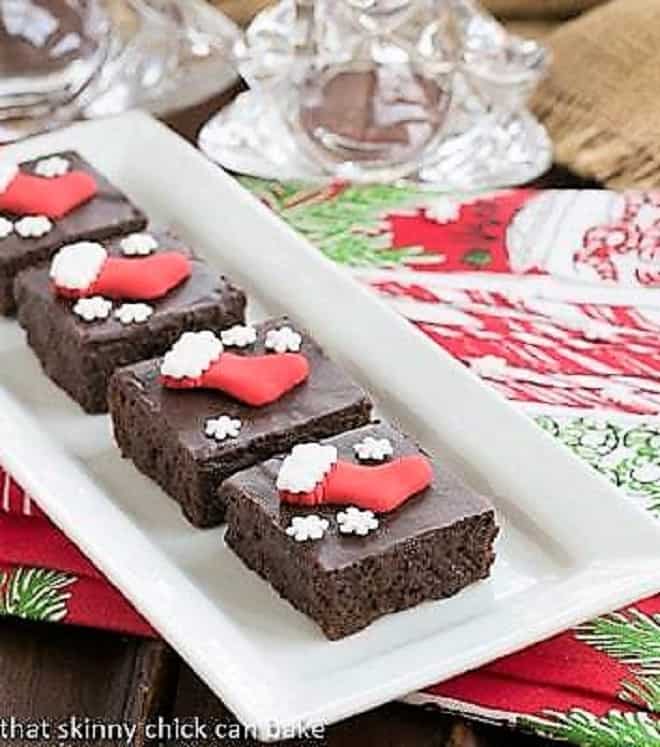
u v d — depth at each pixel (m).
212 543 0.57
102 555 0.56
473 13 0.74
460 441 0.59
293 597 0.55
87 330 0.61
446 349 0.64
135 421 0.59
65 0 0.73
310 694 0.52
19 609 0.56
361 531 0.54
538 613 0.54
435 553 0.55
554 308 0.66
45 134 0.70
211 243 0.67
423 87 0.71
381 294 0.66
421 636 0.55
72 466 0.59
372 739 0.53
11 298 0.65
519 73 0.73
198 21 0.76
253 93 0.74
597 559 0.55
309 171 0.71
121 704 0.55
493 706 0.53
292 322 0.62
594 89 0.73
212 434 0.58
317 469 0.55
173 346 0.60
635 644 0.55
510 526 0.57
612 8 0.75
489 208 0.69
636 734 0.53
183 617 0.54
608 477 0.60
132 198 0.69
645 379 0.63
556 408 0.62
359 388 0.59
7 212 0.66
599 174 0.71
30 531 0.58
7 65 0.73
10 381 0.63
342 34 0.71
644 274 0.67
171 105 0.74
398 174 0.71
